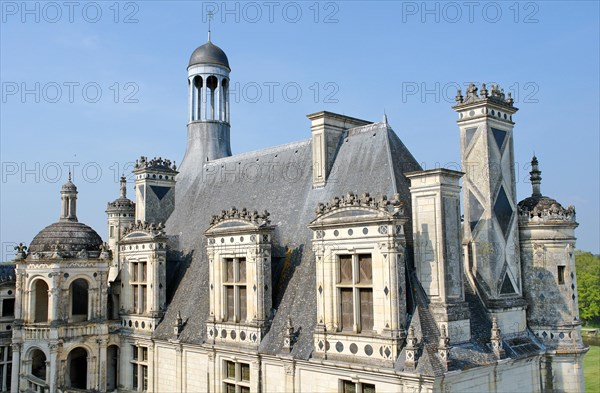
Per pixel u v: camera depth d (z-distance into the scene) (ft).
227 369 88.84
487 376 71.82
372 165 87.51
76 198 120.98
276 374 80.28
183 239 114.01
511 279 81.92
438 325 69.56
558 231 84.12
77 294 127.75
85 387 121.70
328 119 95.55
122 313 112.06
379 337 67.92
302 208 94.63
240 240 86.74
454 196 73.82
